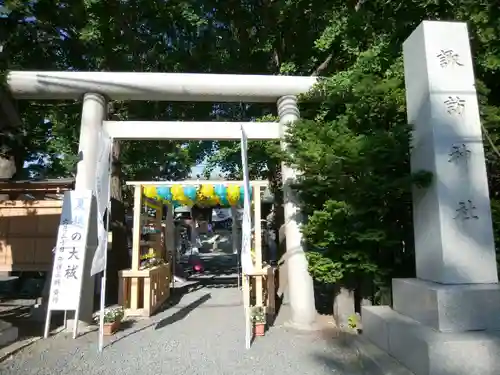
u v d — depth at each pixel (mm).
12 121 6820
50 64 9273
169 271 9742
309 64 8953
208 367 4586
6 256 7242
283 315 7480
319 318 7031
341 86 6141
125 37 9492
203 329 6391
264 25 9500
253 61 10109
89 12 8836
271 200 14125
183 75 6852
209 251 29016
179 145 13523
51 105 10219
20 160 8797
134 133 6844
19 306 8188
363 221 5520
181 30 9984
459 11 5609
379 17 7215
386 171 5238
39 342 5562
